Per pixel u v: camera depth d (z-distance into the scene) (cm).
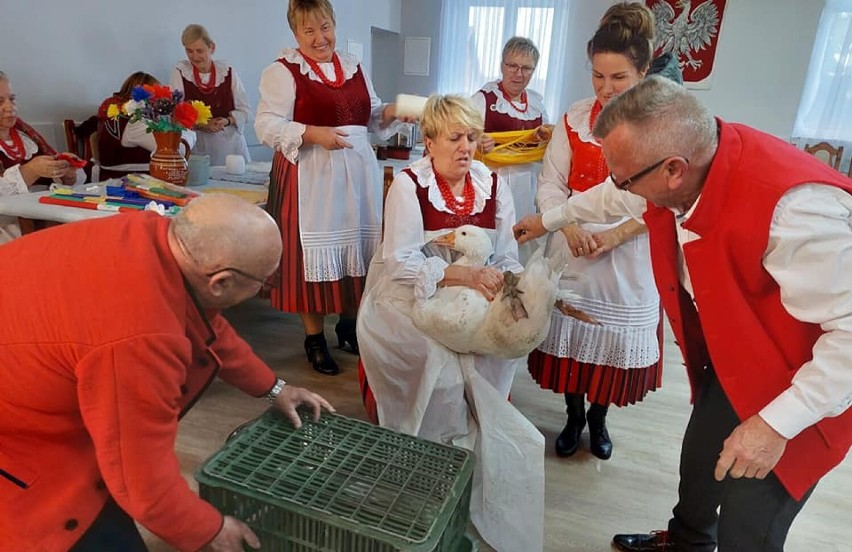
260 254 89
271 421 138
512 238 177
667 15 509
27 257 89
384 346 160
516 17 554
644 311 176
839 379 88
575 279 175
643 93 95
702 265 102
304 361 263
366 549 108
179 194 211
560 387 186
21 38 281
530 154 239
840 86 500
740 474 98
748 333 101
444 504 115
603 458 202
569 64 550
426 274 155
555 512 175
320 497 114
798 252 89
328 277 231
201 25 381
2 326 85
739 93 507
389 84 618
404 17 591
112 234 89
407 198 164
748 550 110
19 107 285
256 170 308
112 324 81
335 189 227
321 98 221
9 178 212
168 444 91
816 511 182
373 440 134
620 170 99
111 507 106
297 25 218
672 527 145
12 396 88
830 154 488
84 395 83
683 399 249
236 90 374
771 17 482
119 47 331
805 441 100
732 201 94
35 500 94
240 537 106
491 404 153
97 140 304
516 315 143
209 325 98
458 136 159
